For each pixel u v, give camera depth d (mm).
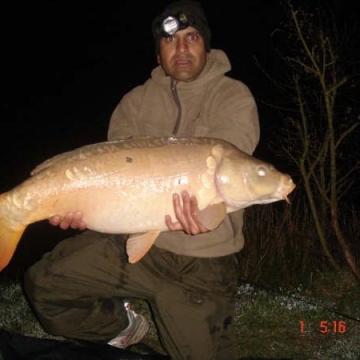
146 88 1544
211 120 1430
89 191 1185
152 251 1429
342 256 2365
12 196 1181
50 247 3395
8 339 1479
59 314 1430
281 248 2332
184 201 1185
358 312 1854
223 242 1419
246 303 1878
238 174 1201
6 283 2244
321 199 2422
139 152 1194
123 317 1505
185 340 1394
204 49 1462
